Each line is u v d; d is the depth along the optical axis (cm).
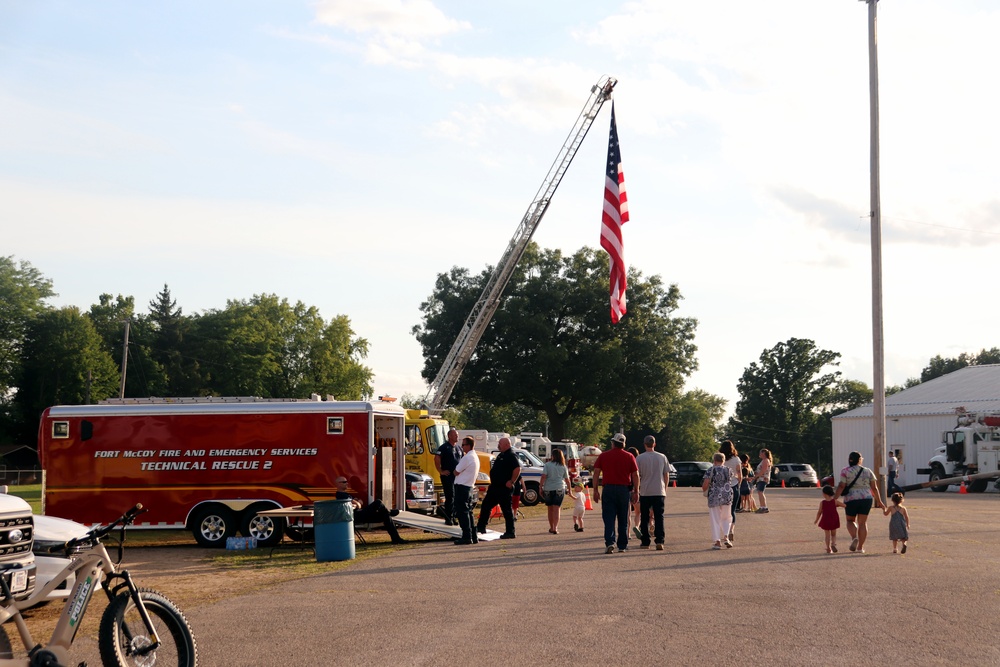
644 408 7225
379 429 2309
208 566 1631
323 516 1680
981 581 1281
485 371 7062
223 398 2130
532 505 3541
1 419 8950
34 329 9100
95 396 9038
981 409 5456
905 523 1638
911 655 829
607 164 2873
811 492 4781
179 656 739
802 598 1140
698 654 839
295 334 10681
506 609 1087
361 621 1030
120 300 11088
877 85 3072
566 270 7325
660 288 7369
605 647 873
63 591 1089
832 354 12325
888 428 5972
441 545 1930
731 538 1770
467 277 7338
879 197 3062
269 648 898
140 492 2058
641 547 1773
